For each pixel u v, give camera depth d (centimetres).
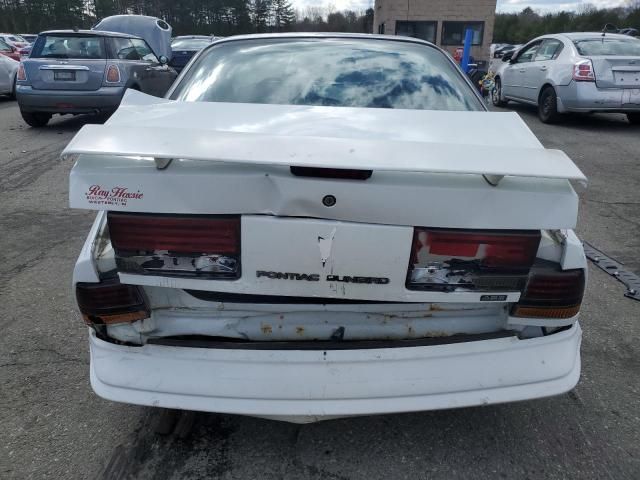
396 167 139
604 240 414
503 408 225
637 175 590
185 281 160
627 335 280
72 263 360
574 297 170
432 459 198
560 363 175
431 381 168
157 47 1250
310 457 199
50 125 874
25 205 478
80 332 278
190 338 176
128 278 163
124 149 144
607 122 923
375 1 2492
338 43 281
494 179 149
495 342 173
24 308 301
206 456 199
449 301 160
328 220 151
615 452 202
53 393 231
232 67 266
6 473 190
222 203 152
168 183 151
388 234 151
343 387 166
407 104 244
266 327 175
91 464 195
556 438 208
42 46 777
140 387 169
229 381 167
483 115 200
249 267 157
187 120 189
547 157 150
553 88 865
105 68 765
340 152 146
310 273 156
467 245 153
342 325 174
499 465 195
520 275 159
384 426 214
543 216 151
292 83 252
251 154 143
